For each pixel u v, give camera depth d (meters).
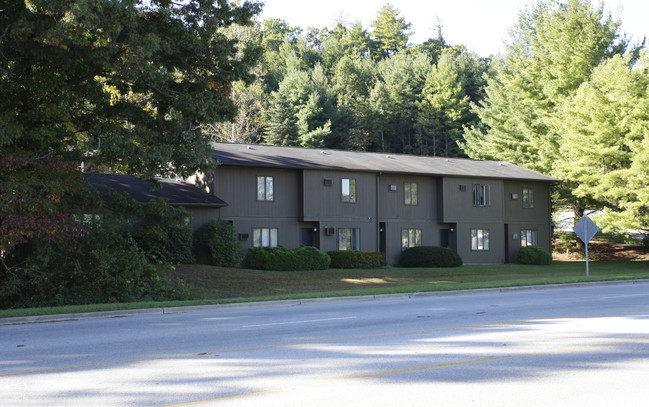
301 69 89.38
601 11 45.47
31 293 20.17
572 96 42.88
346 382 7.49
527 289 23.14
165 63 20.36
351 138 71.81
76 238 20.39
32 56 17.86
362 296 19.47
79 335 11.97
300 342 10.52
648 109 37.00
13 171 18.03
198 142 20.42
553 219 55.19
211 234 30.72
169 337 11.42
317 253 32.28
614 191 37.50
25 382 7.78
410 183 38.44
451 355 9.16
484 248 40.12
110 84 20.25
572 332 11.35
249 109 59.59
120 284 20.56
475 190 40.06
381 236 37.53
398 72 79.94
